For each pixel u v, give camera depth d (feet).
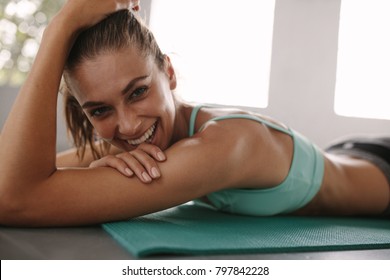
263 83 7.51
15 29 6.84
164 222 2.86
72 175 2.60
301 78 7.43
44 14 6.96
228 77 7.42
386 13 8.08
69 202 2.52
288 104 7.41
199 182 2.78
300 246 2.44
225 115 3.21
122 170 2.63
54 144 2.64
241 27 7.46
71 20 2.74
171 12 7.15
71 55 2.84
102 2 2.79
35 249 2.07
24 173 2.48
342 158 4.62
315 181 3.80
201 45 7.30
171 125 3.19
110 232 2.41
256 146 3.16
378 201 4.36
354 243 2.69
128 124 2.89
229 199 3.59
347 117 7.67
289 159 3.55
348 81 8.00
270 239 2.57
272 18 7.43
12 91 6.45
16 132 2.52
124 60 2.77
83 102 2.91
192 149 2.78
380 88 8.11
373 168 4.48
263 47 7.52
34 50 6.92
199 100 7.30
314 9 7.48
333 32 7.54
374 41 8.06
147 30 3.09
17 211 2.48
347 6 7.97
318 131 7.53
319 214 4.19
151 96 2.97
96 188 2.56
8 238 2.25
